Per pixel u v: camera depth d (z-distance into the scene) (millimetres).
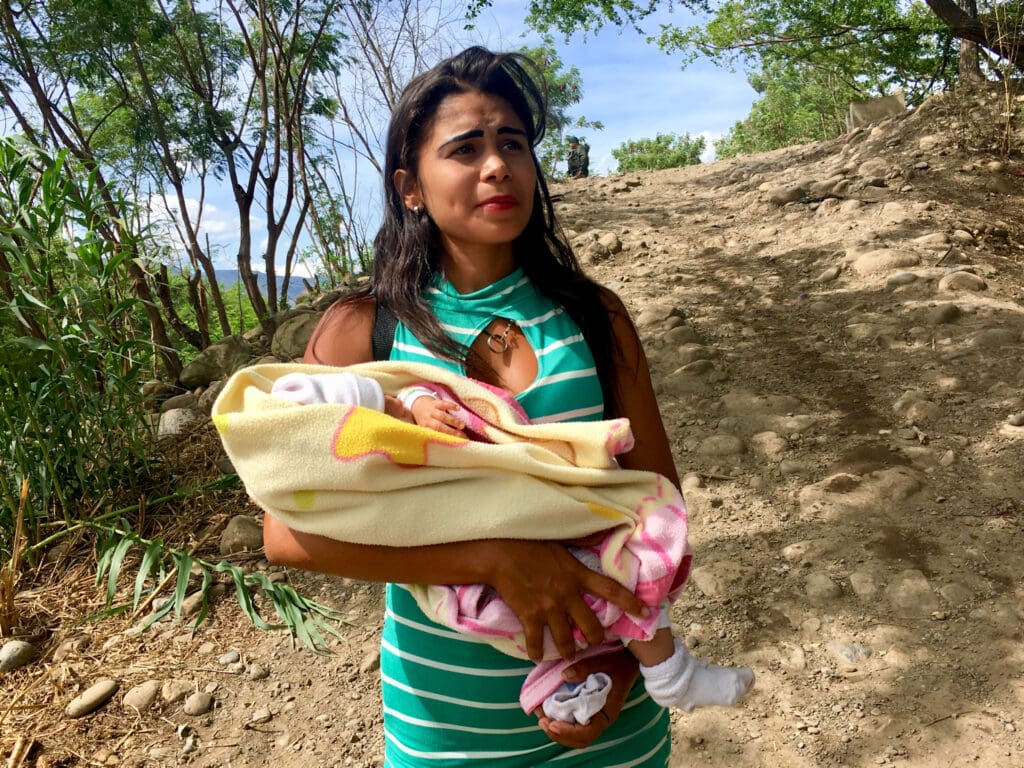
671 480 1575
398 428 1241
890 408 4328
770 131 30078
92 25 7539
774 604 3203
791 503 3752
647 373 1580
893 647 2914
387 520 1252
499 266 1503
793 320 5602
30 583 3859
